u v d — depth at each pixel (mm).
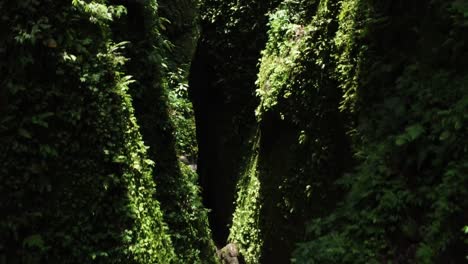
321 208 7367
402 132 5613
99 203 5629
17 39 5230
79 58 5703
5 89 5277
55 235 5289
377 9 6645
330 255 5555
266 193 8914
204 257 8492
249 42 12664
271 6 12398
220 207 12289
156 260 6164
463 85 4887
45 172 5367
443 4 5520
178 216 7953
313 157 7645
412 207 5094
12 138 5219
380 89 6336
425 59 5668
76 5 5781
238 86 12641
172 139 8391
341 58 7156
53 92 5469
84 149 5648
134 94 7699
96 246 5500
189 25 13539
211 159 13250
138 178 6293
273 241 8477
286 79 8453
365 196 5562
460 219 4293
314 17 8266
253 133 11664
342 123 7215
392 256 5035
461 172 4414
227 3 12992
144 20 8164
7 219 5074
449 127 4742
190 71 13711
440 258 4320
